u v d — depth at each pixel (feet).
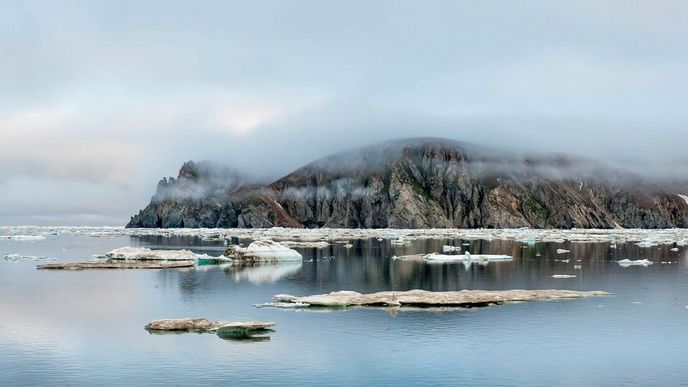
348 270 348.79
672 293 248.73
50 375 138.10
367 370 140.56
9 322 192.95
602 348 158.92
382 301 216.74
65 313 208.03
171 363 146.10
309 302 216.95
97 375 137.90
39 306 222.28
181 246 640.99
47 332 178.40
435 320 190.49
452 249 548.31
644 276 315.78
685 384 131.85
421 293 230.07
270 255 404.77
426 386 130.62
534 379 134.92
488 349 157.48
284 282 290.97
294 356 151.33
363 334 172.04
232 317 198.08
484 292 235.61
